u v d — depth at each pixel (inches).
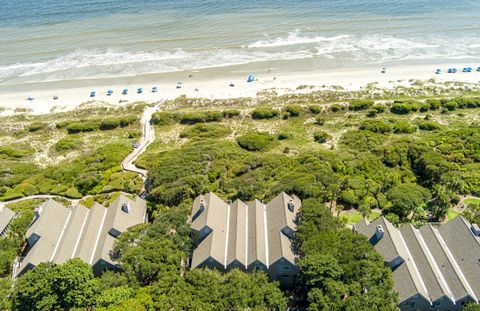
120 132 5216.5
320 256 2425.0
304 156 4124.0
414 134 4682.6
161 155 4384.8
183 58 6904.5
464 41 7278.5
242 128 5142.7
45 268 2425.0
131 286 2439.7
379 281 2335.1
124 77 6481.3
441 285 2378.2
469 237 2615.7
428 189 3508.9
